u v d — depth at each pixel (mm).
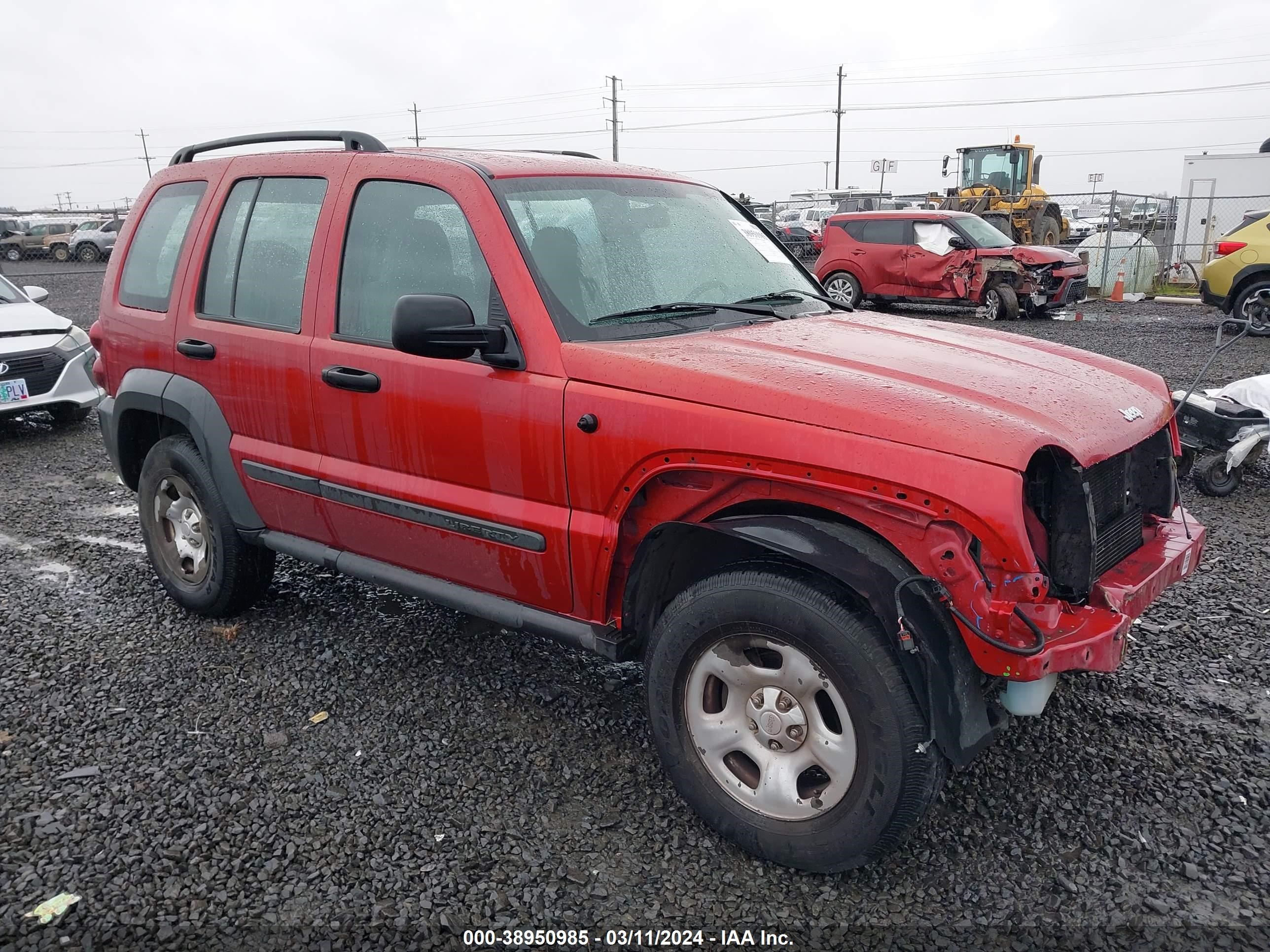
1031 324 15258
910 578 2420
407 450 3387
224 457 4070
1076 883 2707
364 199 3598
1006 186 26438
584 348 2982
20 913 2617
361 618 4516
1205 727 3467
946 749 2445
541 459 3031
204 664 4078
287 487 3846
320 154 3811
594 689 3834
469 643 4246
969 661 2492
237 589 4355
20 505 6547
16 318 8664
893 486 2430
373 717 3631
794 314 3635
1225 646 4078
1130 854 2820
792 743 2689
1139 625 4281
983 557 2375
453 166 3391
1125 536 2941
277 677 3953
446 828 2977
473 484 3242
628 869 2795
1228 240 13469
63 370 8648
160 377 4273
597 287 3236
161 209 4496
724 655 2766
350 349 3502
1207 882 2703
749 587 2635
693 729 2857
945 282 15906
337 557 3842
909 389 2650
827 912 2619
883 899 2662
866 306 17906
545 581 3152
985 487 2340
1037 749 3338
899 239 16500
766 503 2758
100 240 35656
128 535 5855
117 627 4469
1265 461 6934
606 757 3354
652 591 2955
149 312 4371
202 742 3471
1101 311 17203
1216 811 3008
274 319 3830
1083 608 2596
